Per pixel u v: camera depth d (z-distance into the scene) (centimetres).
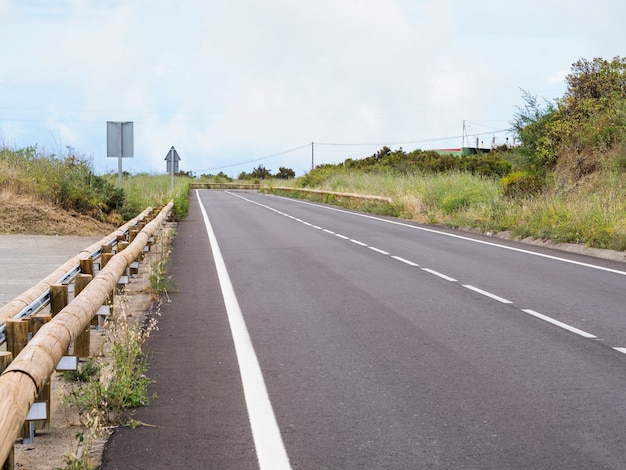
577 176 2481
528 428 539
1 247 1766
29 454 494
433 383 662
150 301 1102
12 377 408
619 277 1327
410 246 1909
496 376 684
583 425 545
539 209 2189
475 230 2377
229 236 2284
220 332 886
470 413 576
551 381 666
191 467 471
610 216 1830
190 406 600
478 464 471
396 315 986
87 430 545
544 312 998
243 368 719
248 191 8081
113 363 716
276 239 2156
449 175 3897
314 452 495
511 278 1323
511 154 2980
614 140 2439
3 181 2259
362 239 2122
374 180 4641
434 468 465
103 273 828
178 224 2859
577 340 832
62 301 700
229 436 529
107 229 2275
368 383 664
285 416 573
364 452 495
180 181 6444
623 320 941
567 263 1534
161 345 820
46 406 543
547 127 2744
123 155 2484
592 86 2789
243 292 1190
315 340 840
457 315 983
